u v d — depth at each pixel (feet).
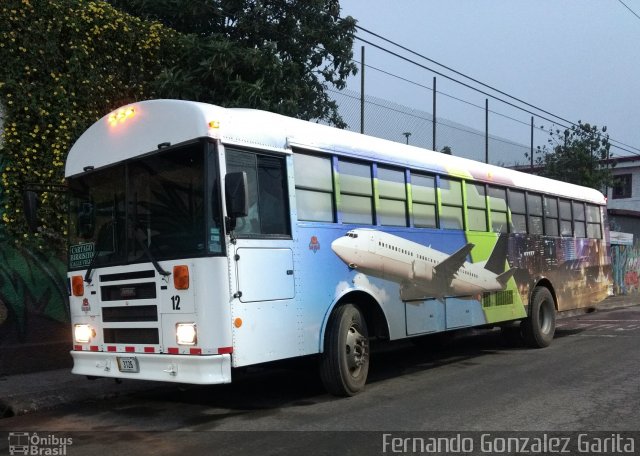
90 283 22.03
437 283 28.66
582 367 29.43
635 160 111.86
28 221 23.13
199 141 19.22
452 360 33.09
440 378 27.58
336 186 23.73
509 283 34.37
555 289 39.27
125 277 20.77
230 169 19.70
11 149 29.99
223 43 36.47
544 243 38.37
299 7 41.06
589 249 44.39
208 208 18.85
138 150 20.84
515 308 34.81
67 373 29.37
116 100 34.68
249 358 19.25
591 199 45.27
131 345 20.48
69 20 32.17
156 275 19.77
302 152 22.58
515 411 21.01
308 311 21.71
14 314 29.68
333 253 23.07
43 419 22.12
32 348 29.91
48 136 31.27
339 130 24.86
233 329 18.80
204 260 18.67
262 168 20.90
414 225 27.71
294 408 22.24
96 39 33.71
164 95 35.86
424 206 28.55
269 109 36.99
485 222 32.83
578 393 23.66
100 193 22.11
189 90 35.96
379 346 38.29
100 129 22.38
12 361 29.12
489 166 34.19
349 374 23.47
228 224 19.03
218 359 18.38
